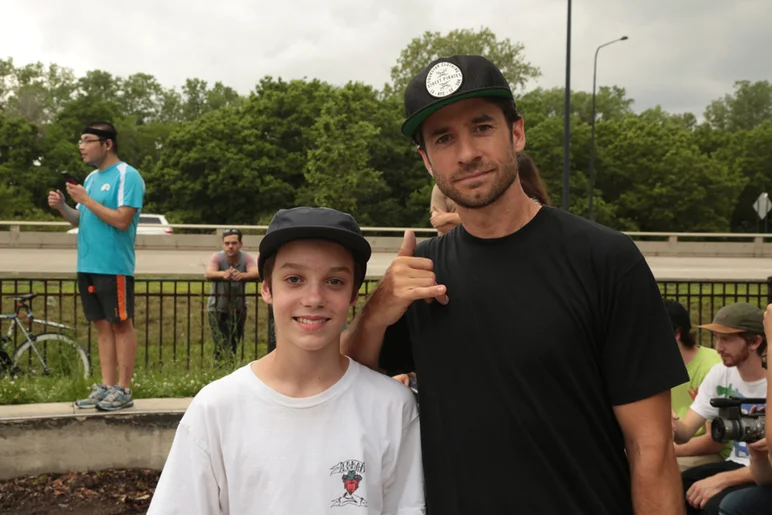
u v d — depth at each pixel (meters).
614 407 1.61
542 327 1.57
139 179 4.32
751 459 2.77
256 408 1.64
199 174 35.44
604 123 39.88
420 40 45.56
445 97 1.59
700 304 6.05
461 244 1.75
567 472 1.57
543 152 35.75
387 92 41.97
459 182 1.65
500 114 1.65
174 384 4.95
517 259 1.64
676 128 43.44
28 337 6.10
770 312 1.99
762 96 68.00
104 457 4.16
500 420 1.59
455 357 1.67
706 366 3.70
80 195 4.06
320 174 29.55
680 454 3.45
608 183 38.50
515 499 1.57
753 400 2.40
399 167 35.38
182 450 1.63
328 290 1.66
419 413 1.75
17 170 38.19
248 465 1.60
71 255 16.75
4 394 4.60
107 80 62.03
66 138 40.91
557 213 1.69
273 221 1.71
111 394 4.28
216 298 6.12
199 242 20.38
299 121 36.44
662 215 37.53
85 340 6.93
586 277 1.58
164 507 1.59
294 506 1.58
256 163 34.66
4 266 13.27
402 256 1.77
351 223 1.71
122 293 4.25
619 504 1.62
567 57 21.78
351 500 1.60
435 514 1.68
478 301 1.65
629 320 1.56
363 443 1.64
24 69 51.66
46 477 4.08
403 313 1.79
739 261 21.58
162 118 64.94
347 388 1.69
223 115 37.91
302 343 1.63
